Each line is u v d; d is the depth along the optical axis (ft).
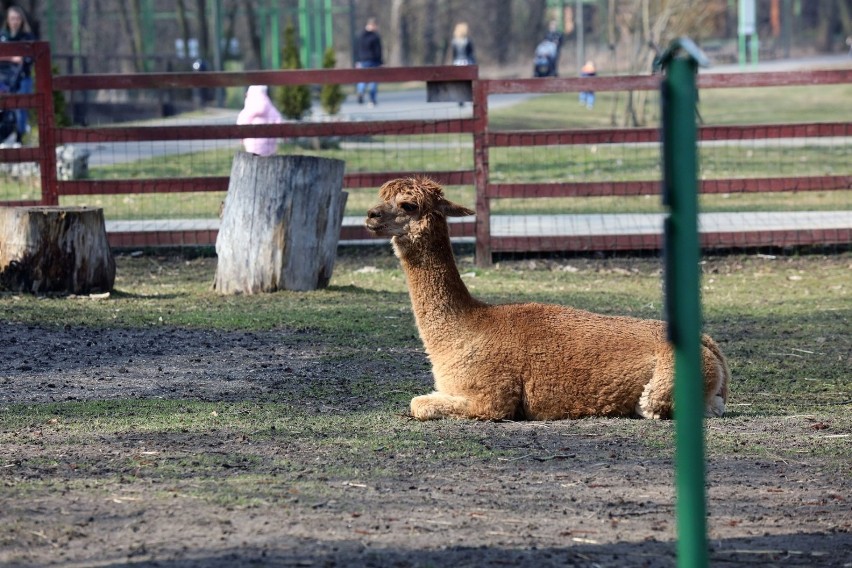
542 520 27.94
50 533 26.08
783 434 37.52
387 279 73.31
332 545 25.49
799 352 53.01
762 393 45.03
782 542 26.96
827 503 30.01
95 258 64.28
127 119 174.81
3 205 79.10
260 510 27.91
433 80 79.05
